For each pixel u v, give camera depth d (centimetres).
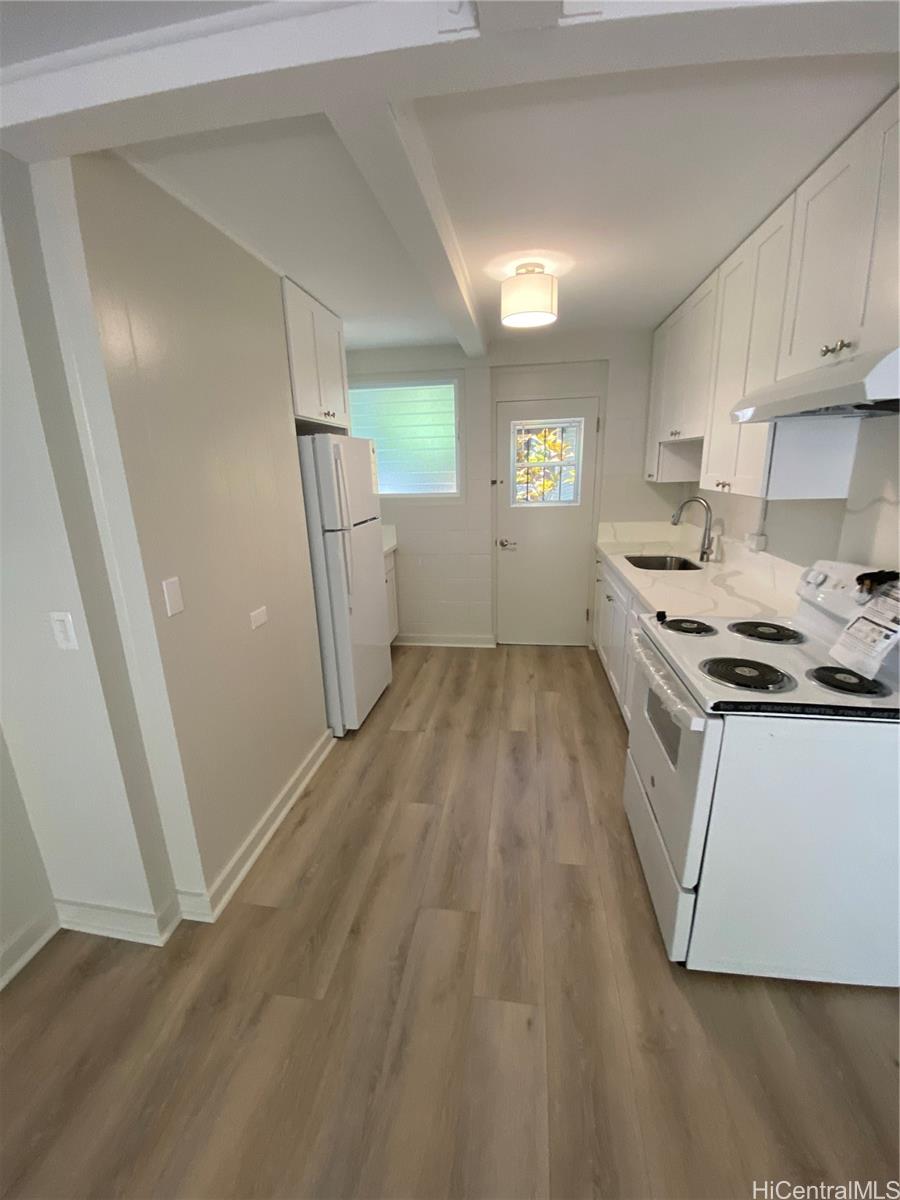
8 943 156
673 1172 109
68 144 117
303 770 247
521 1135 115
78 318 129
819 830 134
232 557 189
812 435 173
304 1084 126
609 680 343
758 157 147
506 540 415
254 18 95
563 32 89
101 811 157
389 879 189
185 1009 145
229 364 187
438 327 321
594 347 360
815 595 176
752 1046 132
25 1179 111
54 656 145
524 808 226
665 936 158
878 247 126
